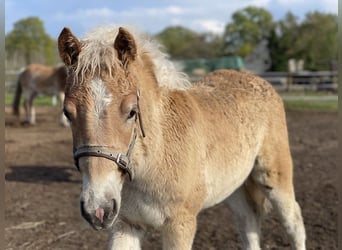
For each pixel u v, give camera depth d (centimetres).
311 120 1452
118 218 333
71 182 779
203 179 346
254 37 5409
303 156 944
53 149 1053
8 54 3556
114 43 284
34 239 519
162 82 332
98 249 496
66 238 524
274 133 429
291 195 435
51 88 1438
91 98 266
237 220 445
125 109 271
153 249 492
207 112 372
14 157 966
